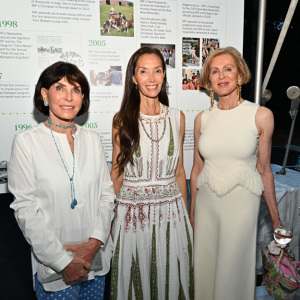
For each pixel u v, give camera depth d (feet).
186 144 7.93
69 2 6.70
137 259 5.88
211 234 6.16
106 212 5.08
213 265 6.21
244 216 5.80
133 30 7.16
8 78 6.54
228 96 5.97
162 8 7.28
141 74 5.78
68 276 4.50
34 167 4.52
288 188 8.17
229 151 5.80
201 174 6.23
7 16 6.39
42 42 6.63
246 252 5.92
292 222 8.33
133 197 5.90
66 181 4.59
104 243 4.92
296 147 35.14
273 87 46.85
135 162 5.88
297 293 7.41
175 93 7.64
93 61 7.00
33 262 5.39
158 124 6.02
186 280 6.28
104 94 7.16
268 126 5.66
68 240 4.72
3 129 6.63
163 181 5.98
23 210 4.42
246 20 29.71
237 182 5.73
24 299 8.67
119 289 5.95
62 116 4.64
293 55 42.70
